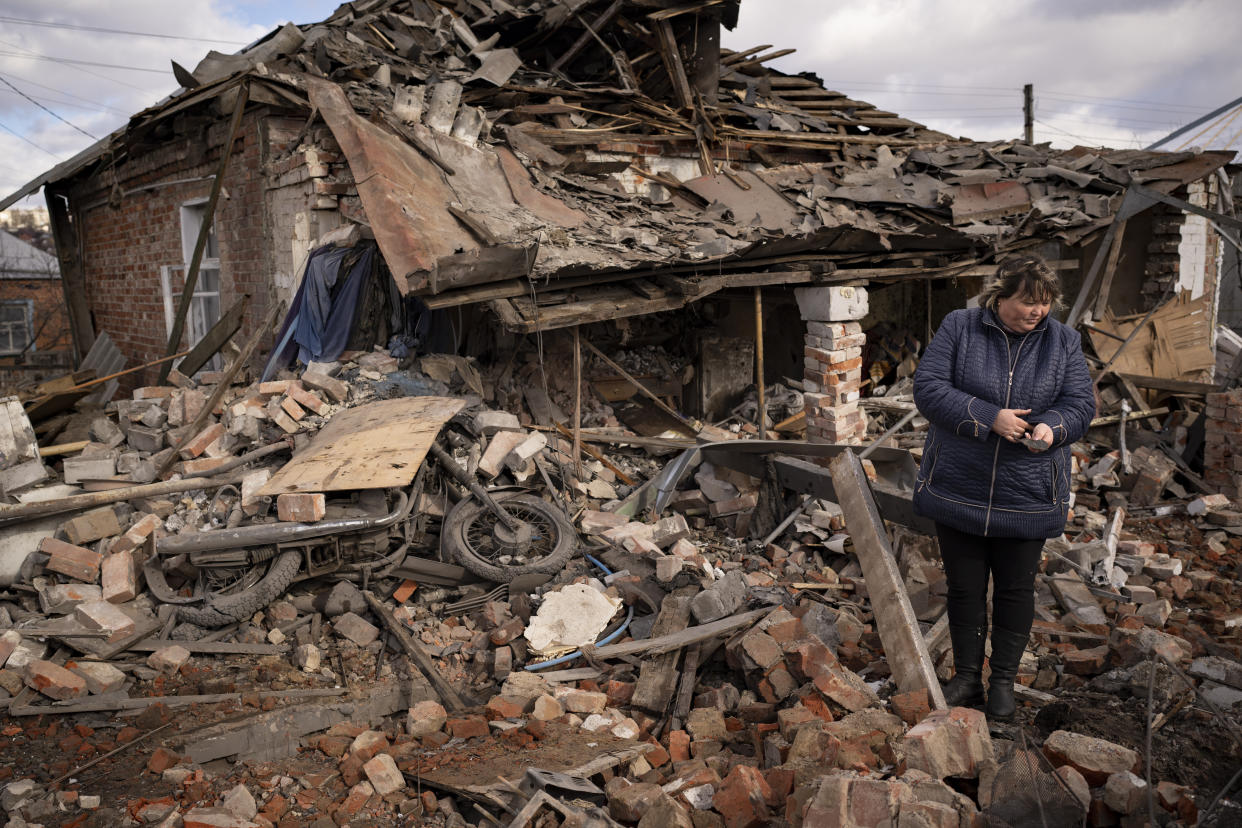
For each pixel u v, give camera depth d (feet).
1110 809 8.02
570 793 9.21
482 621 15.11
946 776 8.51
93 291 38.17
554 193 23.06
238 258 26.09
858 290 24.14
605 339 27.04
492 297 17.76
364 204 18.53
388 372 20.75
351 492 15.85
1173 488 23.43
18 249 89.30
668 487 20.29
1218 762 9.09
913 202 26.25
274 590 14.53
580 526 18.37
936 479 10.21
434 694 13.04
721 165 29.04
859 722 9.70
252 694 12.67
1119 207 26.45
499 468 17.94
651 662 12.66
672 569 15.93
